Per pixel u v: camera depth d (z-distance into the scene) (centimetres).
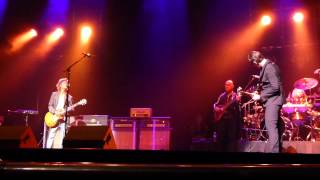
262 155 300
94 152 307
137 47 1099
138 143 808
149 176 109
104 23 1077
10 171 109
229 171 109
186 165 110
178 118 1092
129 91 1116
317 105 771
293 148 604
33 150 308
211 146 707
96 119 802
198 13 1060
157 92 1106
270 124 528
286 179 111
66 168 110
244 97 819
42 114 1086
